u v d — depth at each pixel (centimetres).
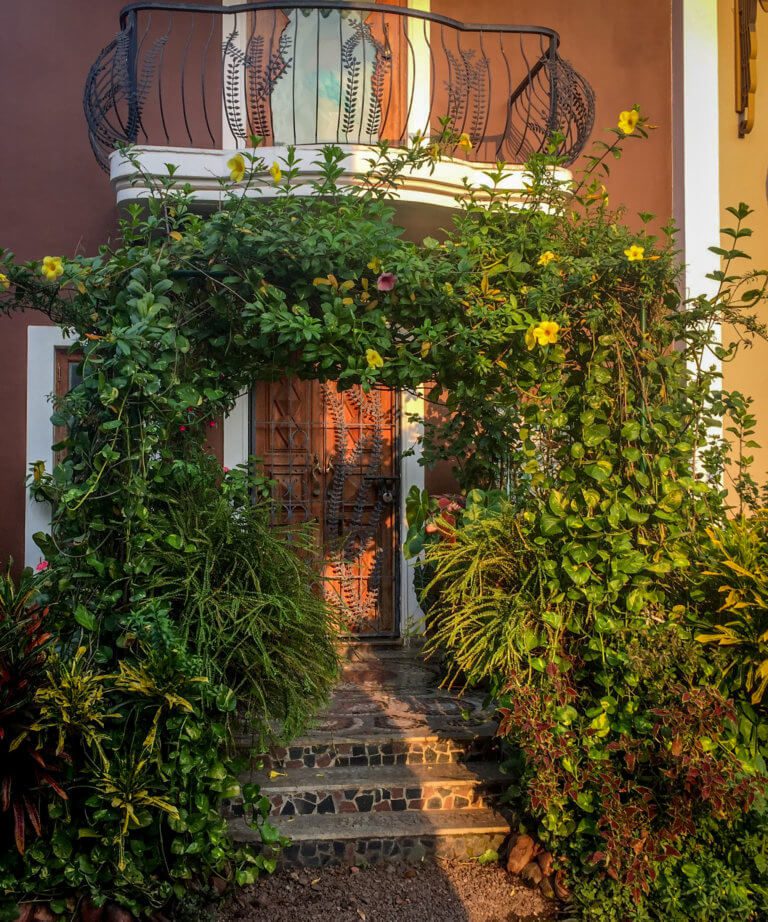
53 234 549
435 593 533
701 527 379
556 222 375
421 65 598
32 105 550
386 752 427
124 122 562
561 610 354
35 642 327
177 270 342
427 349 353
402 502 621
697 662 343
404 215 532
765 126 604
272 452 617
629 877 329
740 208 349
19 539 539
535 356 362
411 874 372
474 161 562
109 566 336
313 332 335
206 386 361
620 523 357
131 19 499
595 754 343
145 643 327
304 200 361
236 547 367
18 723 313
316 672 365
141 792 318
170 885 330
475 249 363
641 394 357
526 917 344
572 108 561
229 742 359
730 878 333
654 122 609
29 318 545
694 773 317
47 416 545
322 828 382
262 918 340
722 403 371
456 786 407
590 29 610
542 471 371
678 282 552
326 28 585
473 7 605
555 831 351
